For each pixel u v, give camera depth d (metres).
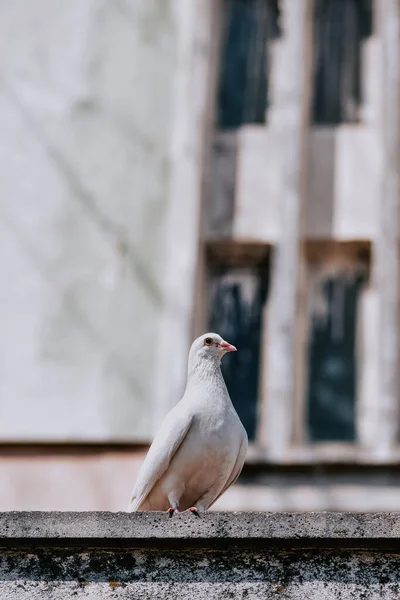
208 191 16.73
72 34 17.44
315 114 17.38
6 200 16.78
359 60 17.67
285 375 15.84
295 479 15.11
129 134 16.95
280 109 16.95
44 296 16.36
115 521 6.79
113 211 16.66
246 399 16.41
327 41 17.84
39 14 17.53
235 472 8.48
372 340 16.53
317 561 6.73
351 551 6.74
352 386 16.41
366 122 17.27
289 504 14.98
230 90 17.48
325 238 16.56
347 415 16.25
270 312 16.62
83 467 15.52
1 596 6.75
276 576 6.72
